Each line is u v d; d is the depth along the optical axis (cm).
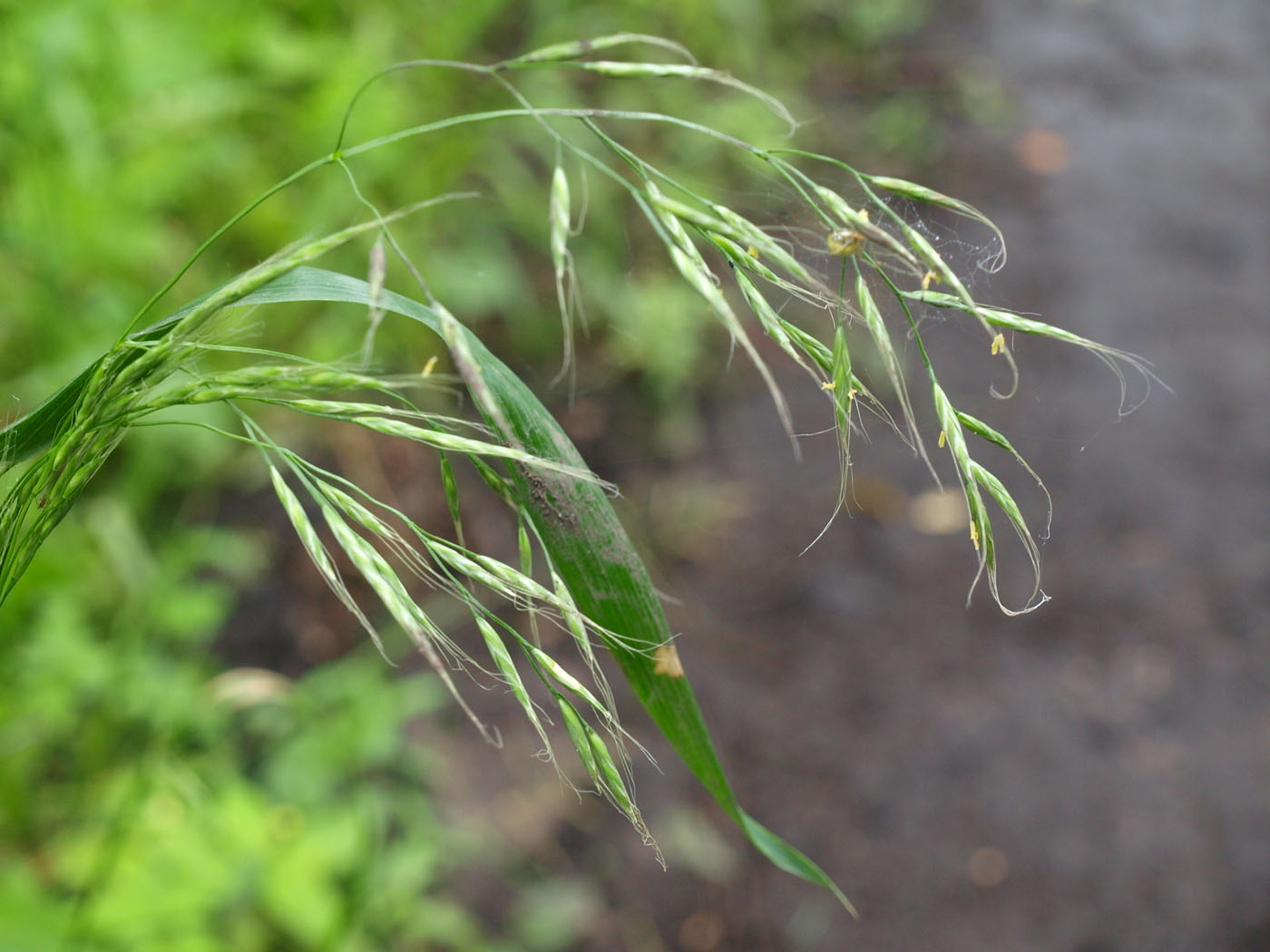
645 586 97
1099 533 350
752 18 496
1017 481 362
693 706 100
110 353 80
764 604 325
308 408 75
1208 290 445
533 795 265
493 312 359
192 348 79
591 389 365
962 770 288
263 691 214
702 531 341
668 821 268
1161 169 512
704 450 363
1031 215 477
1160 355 413
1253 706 304
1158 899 262
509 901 244
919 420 375
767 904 257
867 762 289
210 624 244
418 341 327
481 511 312
